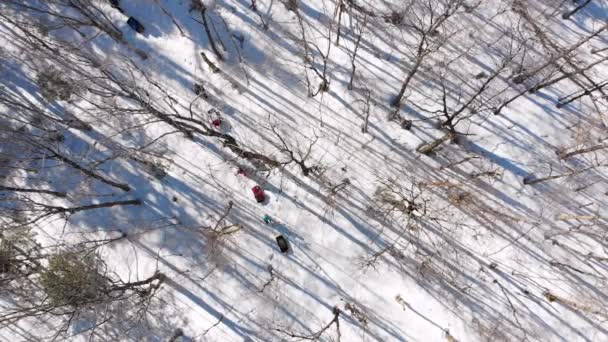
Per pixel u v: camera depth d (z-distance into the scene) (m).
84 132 13.64
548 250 12.86
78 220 13.34
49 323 12.97
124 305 12.88
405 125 13.19
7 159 13.42
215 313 12.83
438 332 12.43
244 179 13.29
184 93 13.68
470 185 13.12
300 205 13.12
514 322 12.49
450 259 12.83
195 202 13.30
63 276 10.11
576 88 13.50
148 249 13.15
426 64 13.54
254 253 13.02
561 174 13.12
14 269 11.05
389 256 12.85
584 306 12.49
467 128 13.31
